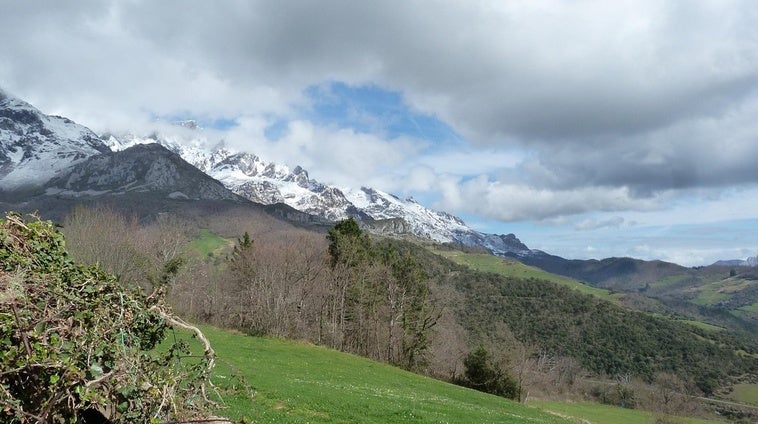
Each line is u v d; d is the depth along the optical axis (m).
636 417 76.81
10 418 6.23
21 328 6.48
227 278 80.88
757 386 123.88
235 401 21.11
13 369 6.09
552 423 33.16
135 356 7.71
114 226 71.25
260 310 65.50
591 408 82.69
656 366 126.25
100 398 6.48
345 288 69.38
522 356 72.81
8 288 6.87
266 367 34.97
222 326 65.81
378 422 22.41
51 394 6.33
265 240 96.94
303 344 56.09
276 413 20.56
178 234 73.31
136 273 67.94
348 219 78.25
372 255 80.31
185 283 72.56
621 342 136.25
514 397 67.12
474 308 136.00
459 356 76.94
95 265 9.05
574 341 132.12
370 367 48.03
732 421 94.25
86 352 6.89
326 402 24.58
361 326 70.50
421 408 27.28
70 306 7.22
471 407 32.59
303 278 71.31
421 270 81.19
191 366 8.77
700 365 131.00
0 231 8.12
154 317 9.11
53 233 8.83
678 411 92.69
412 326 70.44
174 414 7.63
